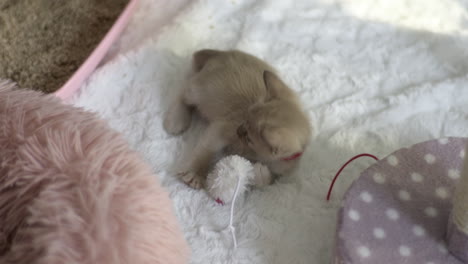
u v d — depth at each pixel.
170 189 0.35
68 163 0.22
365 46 0.44
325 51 0.44
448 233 0.28
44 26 0.45
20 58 0.42
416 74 0.43
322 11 0.47
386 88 0.42
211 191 0.34
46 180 0.22
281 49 0.44
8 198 0.22
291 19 0.46
